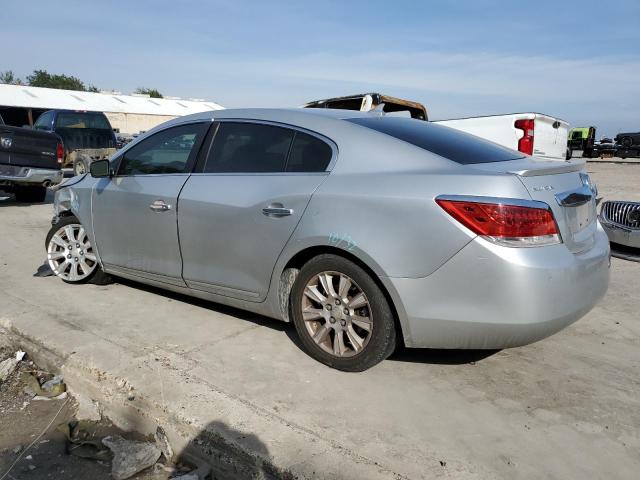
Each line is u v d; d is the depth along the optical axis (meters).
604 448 2.64
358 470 2.41
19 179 9.65
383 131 3.45
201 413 2.82
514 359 3.61
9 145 9.46
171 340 3.75
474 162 3.20
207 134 4.04
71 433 3.01
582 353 3.74
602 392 3.19
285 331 3.98
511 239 2.78
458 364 3.50
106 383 3.19
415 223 2.93
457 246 2.84
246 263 3.63
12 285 4.97
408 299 2.97
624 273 5.92
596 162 29.62
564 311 2.90
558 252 2.89
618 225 6.64
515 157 3.52
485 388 3.20
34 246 6.70
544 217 2.85
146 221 4.18
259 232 3.52
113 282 5.08
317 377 3.27
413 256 2.94
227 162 3.86
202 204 3.80
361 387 3.16
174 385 3.09
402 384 3.21
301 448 2.55
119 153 4.58
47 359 3.58
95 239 4.68
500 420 2.86
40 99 43.72
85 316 4.18
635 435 2.76
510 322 2.80
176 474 2.69
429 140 3.45
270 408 2.90
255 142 3.77
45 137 9.98
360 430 2.72
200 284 3.97
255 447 2.56
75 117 14.81
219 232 3.73
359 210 3.10
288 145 3.61
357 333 3.30
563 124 10.91
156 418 2.90
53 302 4.50
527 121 9.99
